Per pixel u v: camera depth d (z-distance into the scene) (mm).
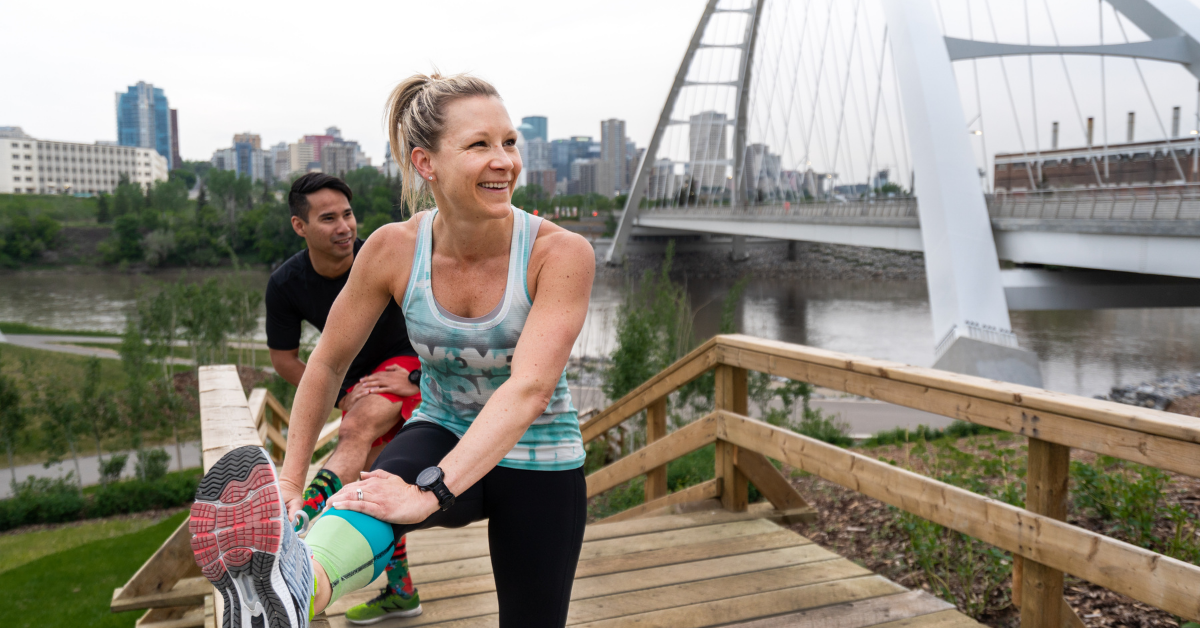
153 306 31047
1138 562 1700
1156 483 3578
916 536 3148
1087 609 2682
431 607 2338
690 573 2598
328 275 2375
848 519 3959
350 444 1905
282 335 2475
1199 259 19969
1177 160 39312
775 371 2928
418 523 1177
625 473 4070
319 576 945
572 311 1249
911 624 2199
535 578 1391
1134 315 49531
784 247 93125
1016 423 2008
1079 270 26453
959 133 26891
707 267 81438
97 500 20453
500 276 1309
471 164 1186
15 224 93562
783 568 2637
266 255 94062
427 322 1347
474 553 2861
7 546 17422
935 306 25609
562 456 1408
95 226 104875
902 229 31656
